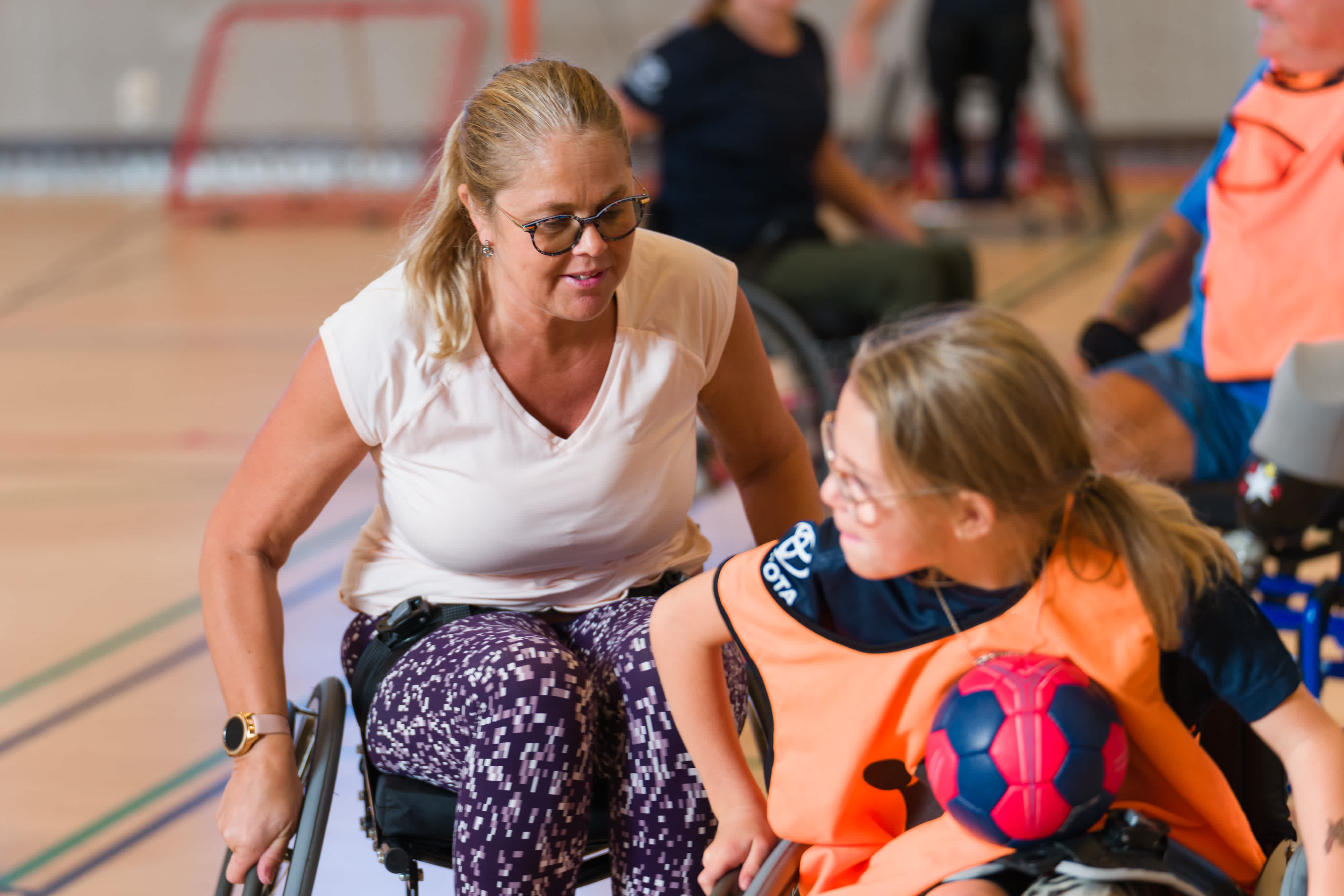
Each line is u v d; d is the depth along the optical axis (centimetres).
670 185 712
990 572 245
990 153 1727
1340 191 424
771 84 691
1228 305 442
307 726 316
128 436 960
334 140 2233
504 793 282
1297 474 363
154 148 2262
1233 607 244
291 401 307
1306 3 423
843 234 1658
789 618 260
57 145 2275
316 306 1414
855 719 256
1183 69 2127
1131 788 258
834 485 246
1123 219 1780
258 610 306
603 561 328
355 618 341
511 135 279
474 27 2214
